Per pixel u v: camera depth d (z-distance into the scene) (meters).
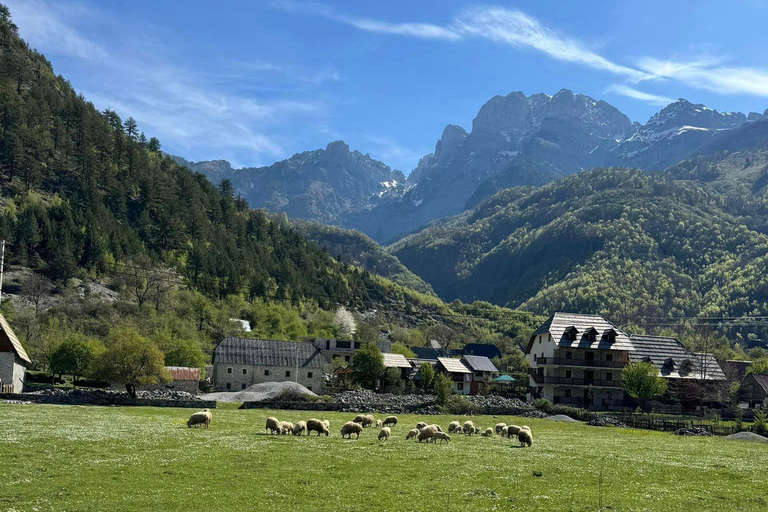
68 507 31.31
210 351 160.50
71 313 173.75
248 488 36.00
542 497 35.84
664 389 115.12
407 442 56.47
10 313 157.38
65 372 125.69
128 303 189.75
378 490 36.44
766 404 119.94
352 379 134.50
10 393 89.44
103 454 44.50
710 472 45.91
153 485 35.94
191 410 86.94
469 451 51.88
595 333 130.12
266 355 135.38
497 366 198.00
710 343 195.62
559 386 128.00
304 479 38.53
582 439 67.25
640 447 61.16
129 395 97.25
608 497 36.38
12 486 34.62
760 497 37.59
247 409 91.88
